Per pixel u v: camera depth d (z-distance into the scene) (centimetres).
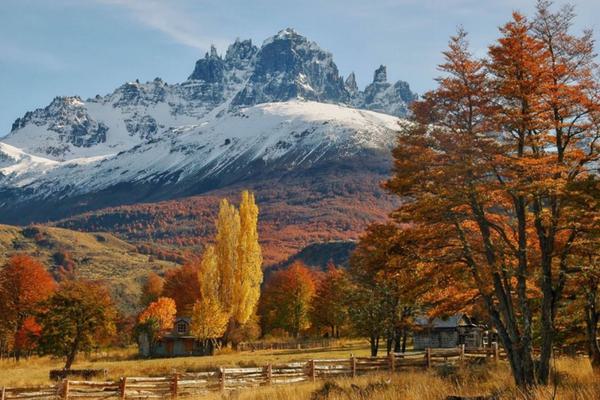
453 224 2536
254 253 7700
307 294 9288
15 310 7356
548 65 2492
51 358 6856
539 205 2466
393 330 4531
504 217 2606
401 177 2489
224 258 7644
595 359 2558
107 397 3012
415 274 2602
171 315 8300
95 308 5550
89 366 5916
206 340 7638
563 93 2372
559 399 1597
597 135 2434
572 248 2367
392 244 2584
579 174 2444
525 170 2364
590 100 2388
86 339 5466
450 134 2423
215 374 3378
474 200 2441
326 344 7844
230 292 7612
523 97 2425
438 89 2534
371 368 3878
